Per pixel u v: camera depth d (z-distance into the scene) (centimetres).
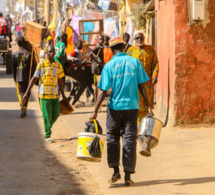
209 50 1258
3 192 775
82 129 1384
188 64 1252
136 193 743
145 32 2147
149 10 1978
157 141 779
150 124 774
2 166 960
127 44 1472
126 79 775
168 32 1309
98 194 762
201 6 1231
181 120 1263
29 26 1616
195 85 1260
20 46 1606
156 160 963
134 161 781
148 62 1187
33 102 2000
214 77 1265
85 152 772
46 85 1224
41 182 842
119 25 2819
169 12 1295
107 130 798
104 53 1619
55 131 1384
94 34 2319
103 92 780
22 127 1440
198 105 1266
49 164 985
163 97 1361
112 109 784
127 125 781
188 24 1243
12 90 2394
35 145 1189
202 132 1216
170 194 726
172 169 887
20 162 1000
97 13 2994
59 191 784
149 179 827
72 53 1773
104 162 981
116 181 810
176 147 1069
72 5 3144
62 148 1155
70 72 1736
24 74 1596
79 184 829
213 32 1255
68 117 1599
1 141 1227
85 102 1925
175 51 1246
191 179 810
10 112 1728
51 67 1227
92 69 1634
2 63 4225
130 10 2417
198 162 928
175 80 1253
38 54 1595
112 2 3388
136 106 785
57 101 1245
